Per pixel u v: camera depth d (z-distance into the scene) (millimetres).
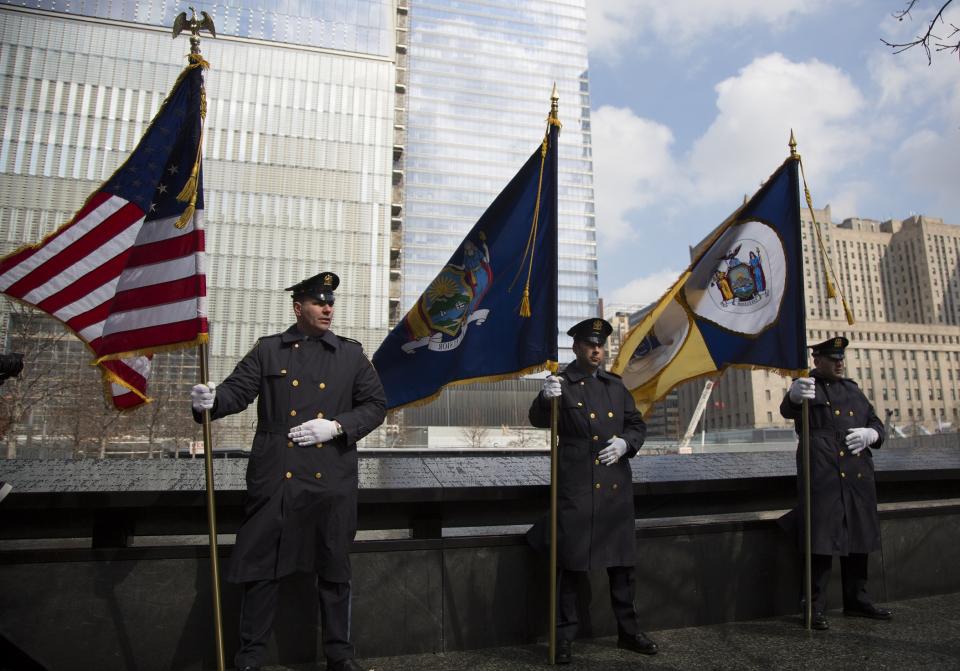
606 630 4871
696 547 5211
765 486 5523
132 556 4004
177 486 4242
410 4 115625
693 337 6305
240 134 74125
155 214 4469
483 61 116562
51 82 68375
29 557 3861
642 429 4859
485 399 83750
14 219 64688
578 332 4984
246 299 71062
